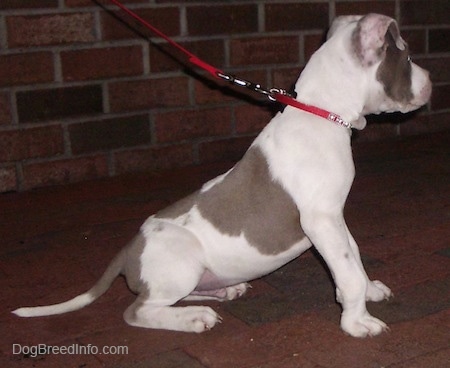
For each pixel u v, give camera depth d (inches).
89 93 73.9
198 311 48.7
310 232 47.2
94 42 73.2
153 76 75.9
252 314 50.6
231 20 77.7
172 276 47.9
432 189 69.6
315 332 48.3
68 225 64.7
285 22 80.0
